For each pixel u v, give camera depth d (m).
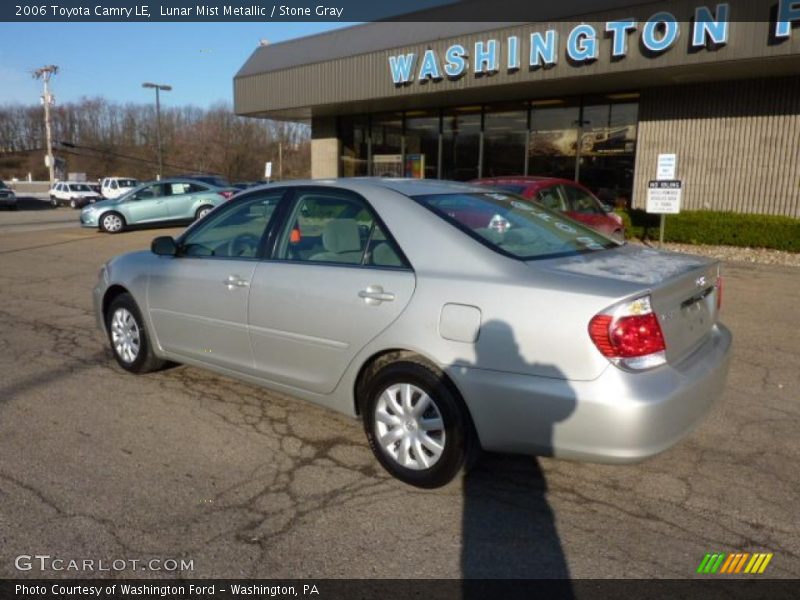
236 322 4.22
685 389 2.98
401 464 3.46
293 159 70.88
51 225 23.16
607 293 2.92
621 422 2.83
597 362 2.87
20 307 8.02
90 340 6.38
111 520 3.11
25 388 4.94
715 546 2.92
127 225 17.67
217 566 2.77
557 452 3.00
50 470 3.61
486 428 3.14
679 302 3.20
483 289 3.16
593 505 3.27
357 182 4.00
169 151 69.69
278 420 4.34
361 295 3.54
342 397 3.73
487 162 17.92
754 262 11.22
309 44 18.50
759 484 3.47
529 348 3.00
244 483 3.49
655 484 3.47
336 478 3.55
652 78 13.48
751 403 4.61
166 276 4.72
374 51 16.56
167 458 3.77
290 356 3.95
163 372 5.32
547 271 3.17
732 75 13.09
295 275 3.88
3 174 86.62
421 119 19.09
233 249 4.41
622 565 2.79
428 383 3.28
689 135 14.37
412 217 3.58
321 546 2.93
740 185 13.89
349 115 20.78
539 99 16.67
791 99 13.07
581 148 16.17
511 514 3.19
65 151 80.19
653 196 11.30
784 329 6.65
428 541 2.96
